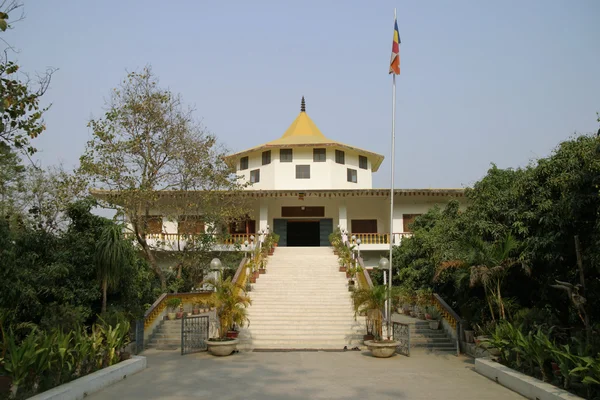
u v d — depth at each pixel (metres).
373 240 29.92
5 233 11.27
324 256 26.45
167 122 22.59
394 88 17.02
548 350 9.21
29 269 12.91
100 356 11.12
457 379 11.14
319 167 32.72
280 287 21.28
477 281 13.13
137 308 16.03
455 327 16.34
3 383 7.98
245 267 22.28
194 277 25.48
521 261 12.19
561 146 11.67
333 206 33.34
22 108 10.00
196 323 16.62
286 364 13.05
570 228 11.17
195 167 23.38
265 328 17.44
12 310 11.28
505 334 11.65
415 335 17.34
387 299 15.48
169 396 9.30
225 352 14.38
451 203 20.81
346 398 9.19
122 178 21.73
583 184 10.32
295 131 37.81
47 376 8.88
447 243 16.02
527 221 12.32
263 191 28.78
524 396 9.35
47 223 14.77
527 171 13.05
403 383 10.62
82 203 15.13
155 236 27.59
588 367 7.80
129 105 21.92
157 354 14.95
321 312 18.86
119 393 9.55
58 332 10.02
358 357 14.37
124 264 14.80
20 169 13.28
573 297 10.40
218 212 24.75
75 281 14.06
